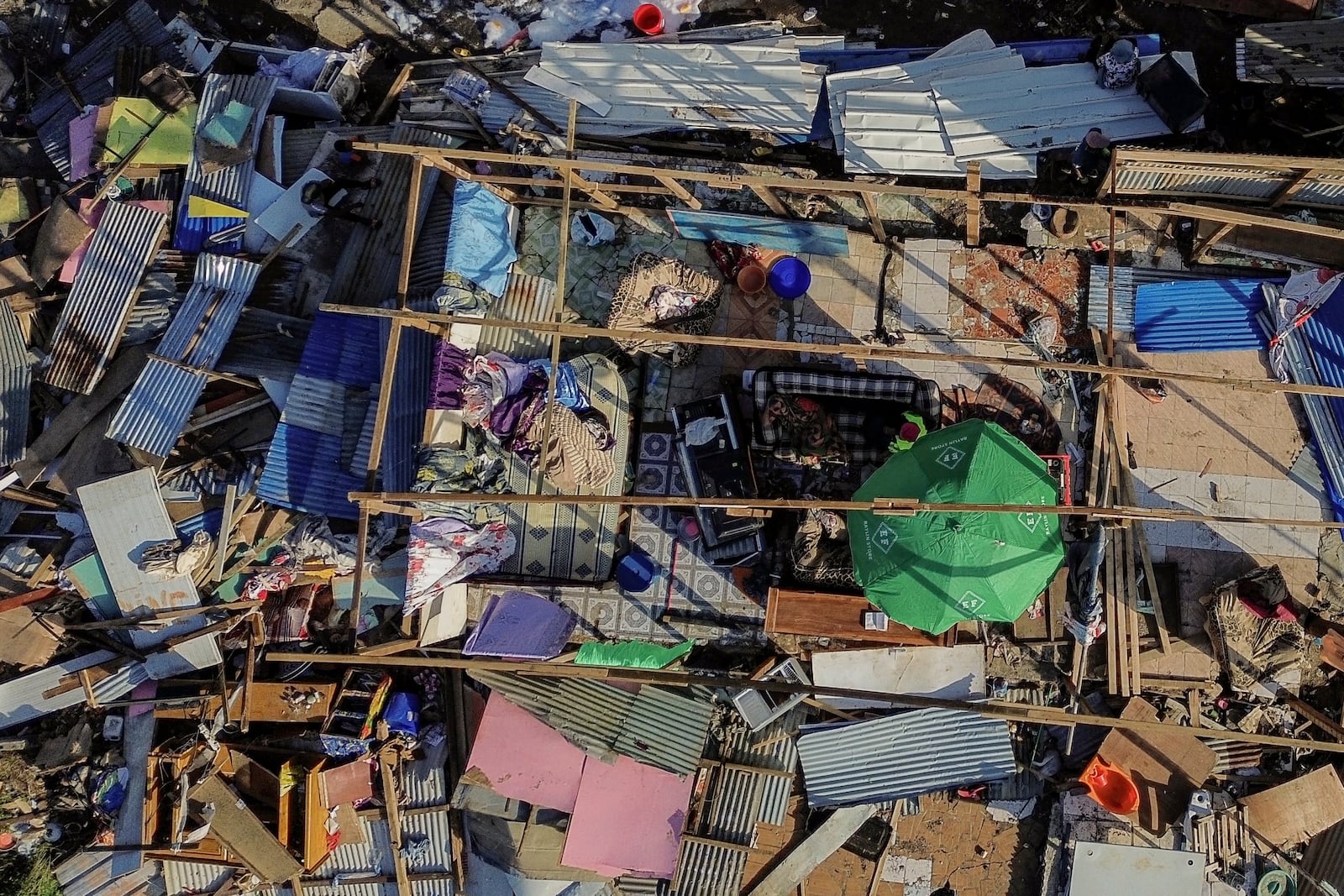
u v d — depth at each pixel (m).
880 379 12.22
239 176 13.00
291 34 13.73
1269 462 12.12
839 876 12.45
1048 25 12.91
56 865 12.99
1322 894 11.74
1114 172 10.81
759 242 12.54
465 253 12.39
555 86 12.88
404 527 12.61
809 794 12.32
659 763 12.09
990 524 10.14
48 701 12.73
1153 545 12.20
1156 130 12.16
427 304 12.62
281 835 12.28
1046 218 12.47
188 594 12.36
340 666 12.70
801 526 11.80
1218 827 11.87
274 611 12.65
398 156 13.04
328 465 12.44
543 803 12.27
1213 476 12.16
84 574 12.47
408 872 12.57
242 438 12.88
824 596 11.84
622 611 12.52
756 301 12.79
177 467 12.62
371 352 12.70
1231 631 11.82
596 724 12.15
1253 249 12.05
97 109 13.18
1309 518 12.02
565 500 9.73
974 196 10.48
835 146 12.70
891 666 12.29
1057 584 12.11
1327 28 12.15
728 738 12.47
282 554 12.51
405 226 12.84
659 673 11.84
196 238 13.05
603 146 13.04
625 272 12.84
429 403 12.12
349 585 12.67
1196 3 12.67
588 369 12.55
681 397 12.76
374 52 13.59
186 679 12.78
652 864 12.15
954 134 12.30
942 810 12.34
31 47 13.67
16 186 13.36
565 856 12.19
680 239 12.91
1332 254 11.94
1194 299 12.20
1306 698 12.05
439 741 12.67
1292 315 11.86
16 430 12.89
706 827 12.38
